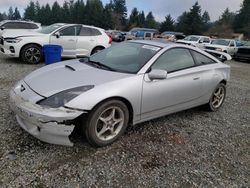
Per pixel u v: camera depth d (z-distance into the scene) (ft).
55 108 10.13
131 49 14.70
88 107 10.46
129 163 10.63
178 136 13.51
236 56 62.49
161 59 13.64
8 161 9.95
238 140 13.91
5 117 13.55
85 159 10.59
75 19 294.46
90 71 12.51
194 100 15.60
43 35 31.35
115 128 12.05
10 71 25.34
